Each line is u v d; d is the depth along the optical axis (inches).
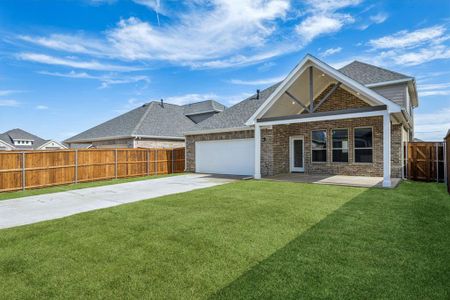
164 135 973.2
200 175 729.0
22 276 166.6
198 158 807.7
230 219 273.6
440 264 167.3
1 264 183.3
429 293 136.8
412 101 811.4
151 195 436.8
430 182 522.6
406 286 143.6
